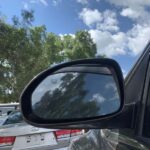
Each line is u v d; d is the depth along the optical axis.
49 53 6.05
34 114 0.34
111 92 0.32
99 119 0.31
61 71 0.36
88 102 0.33
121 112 0.31
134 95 0.34
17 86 4.50
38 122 0.33
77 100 0.34
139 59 0.35
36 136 1.00
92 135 0.42
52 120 0.33
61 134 0.99
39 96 0.34
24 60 4.48
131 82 0.35
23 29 4.50
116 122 0.31
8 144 0.99
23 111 0.33
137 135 0.31
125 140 0.32
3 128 1.03
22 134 0.99
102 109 0.32
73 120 0.33
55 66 0.36
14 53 4.41
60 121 0.33
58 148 0.99
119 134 0.34
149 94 0.32
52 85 0.35
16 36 4.39
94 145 0.38
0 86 4.52
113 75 0.32
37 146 0.99
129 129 0.32
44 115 0.33
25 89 0.34
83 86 0.34
